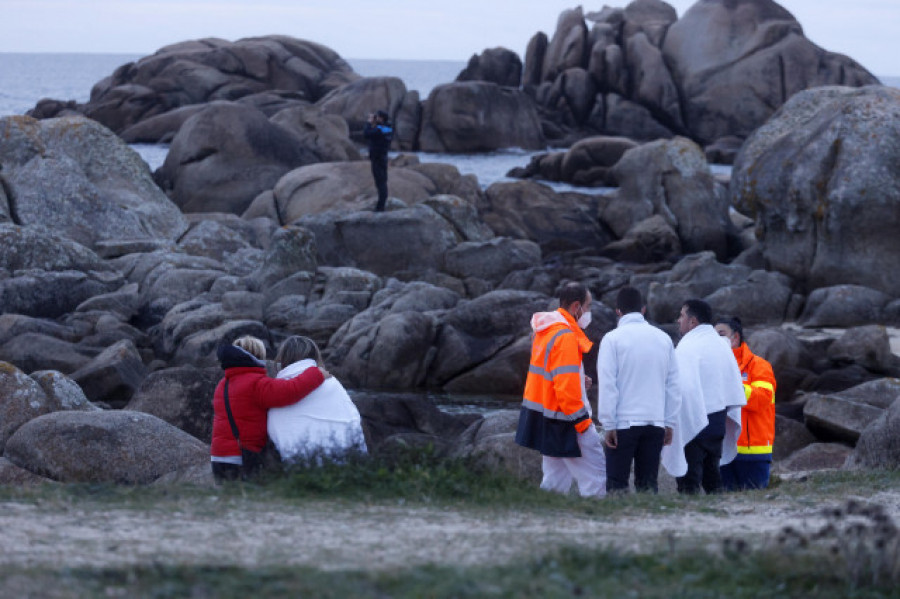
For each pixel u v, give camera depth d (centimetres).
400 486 2480
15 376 4184
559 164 17900
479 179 17938
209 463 3447
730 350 3114
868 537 1947
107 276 8531
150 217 10700
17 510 2119
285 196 12256
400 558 1800
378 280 8612
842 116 9081
